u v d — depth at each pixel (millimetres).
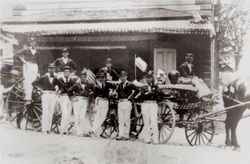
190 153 10297
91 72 11227
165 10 11117
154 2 11258
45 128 11484
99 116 10992
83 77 11258
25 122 11703
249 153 10164
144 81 10789
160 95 10531
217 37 10812
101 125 11000
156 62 10891
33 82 11555
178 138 10453
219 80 10625
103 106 10969
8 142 11500
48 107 11461
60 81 11414
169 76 10758
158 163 10461
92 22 11445
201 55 10727
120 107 10758
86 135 11211
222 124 10414
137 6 11383
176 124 10422
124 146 10719
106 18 11344
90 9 11680
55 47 11547
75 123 11258
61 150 11062
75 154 10953
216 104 10422
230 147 10328
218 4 10859
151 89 10594
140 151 10539
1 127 11688
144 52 10977
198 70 10727
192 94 10430
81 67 11328
